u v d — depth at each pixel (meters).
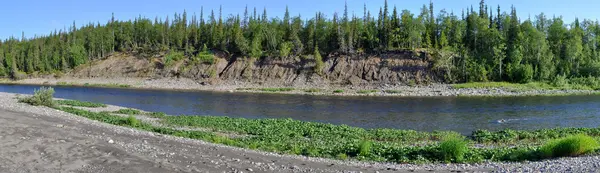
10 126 20.25
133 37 157.25
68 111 37.50
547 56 90.06
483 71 87.25
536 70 86.56
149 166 13.52
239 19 149.00
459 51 96.25
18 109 32.91
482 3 120.19
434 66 91.81
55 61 142.75
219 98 69.50
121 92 84.62
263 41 126.88
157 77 115.06
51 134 18.84
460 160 16.77
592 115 40.59
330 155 18.44
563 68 89.44
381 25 113.00
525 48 94.12
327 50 113.38
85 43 158.00
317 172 14.18
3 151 14.83
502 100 61.59
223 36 129.50
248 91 89.12
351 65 100.44
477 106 52.62
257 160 16.03
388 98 69.62
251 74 106.62
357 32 114.00
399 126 34.94
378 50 103.75
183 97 71.31
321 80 98.06
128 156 14.85
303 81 99.06
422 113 45.38
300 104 58.16
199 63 115.88
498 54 90.44
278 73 104.25
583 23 112.00
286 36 127.50
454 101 61.38
